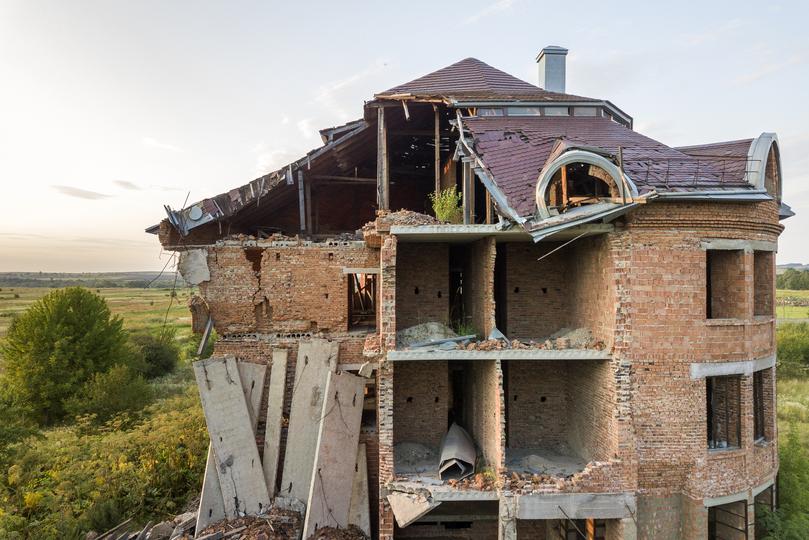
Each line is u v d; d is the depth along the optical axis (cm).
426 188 2211
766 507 1277
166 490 1714
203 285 1511
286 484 1380
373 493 1431
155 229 1599
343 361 1513
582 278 1323
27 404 2931
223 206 1571
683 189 1056
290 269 1515
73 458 1908
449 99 1485
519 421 1451
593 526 1236
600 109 1561
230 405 1408
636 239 1109
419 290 1498
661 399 1114
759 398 1291
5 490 1644
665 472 1127
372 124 1623
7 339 3148
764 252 1294
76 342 3203
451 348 1186
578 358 1143
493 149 1303
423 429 1462
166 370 4631
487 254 1246
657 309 1110
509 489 1110
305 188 1684
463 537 1452
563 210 1070
